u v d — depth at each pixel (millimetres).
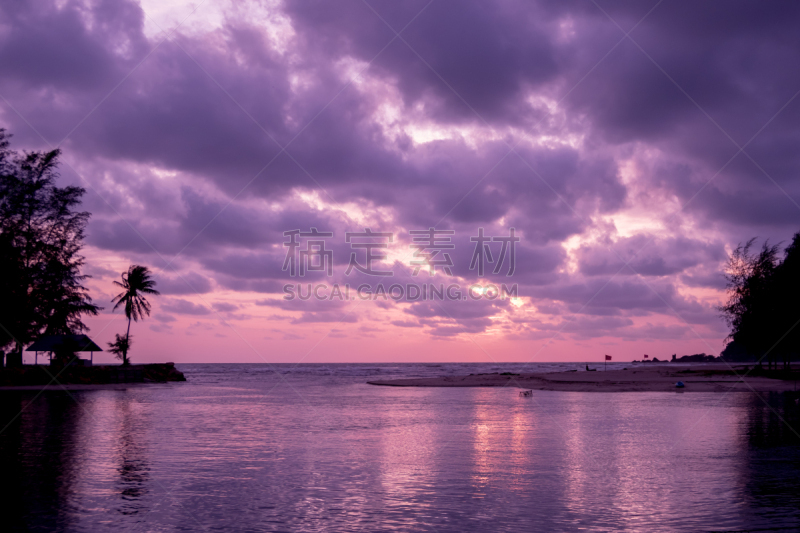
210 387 67250
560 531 10562
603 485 14297
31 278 59875
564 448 20281
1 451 19297
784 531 10531
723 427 25891
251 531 10633
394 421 29266
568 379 72312
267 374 133125
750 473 15719
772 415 31125
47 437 22719
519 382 71250
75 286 64625
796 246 66688
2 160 58781
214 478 15148
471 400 44438
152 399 45375
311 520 11320
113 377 69625
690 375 74875
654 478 15125
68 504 12430
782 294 65312
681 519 11312
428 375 123562
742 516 11492
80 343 68750
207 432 24578
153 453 19000
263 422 28625
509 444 21281
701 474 15633
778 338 67625
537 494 13406
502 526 10891
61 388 58438
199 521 11250
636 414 32188
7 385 58406
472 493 13508
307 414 33031
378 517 11516
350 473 15867
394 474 15719
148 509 12070
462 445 21000
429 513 11766
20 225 59312
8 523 11062
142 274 82438
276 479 15039
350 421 29359
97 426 26562
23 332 59469
